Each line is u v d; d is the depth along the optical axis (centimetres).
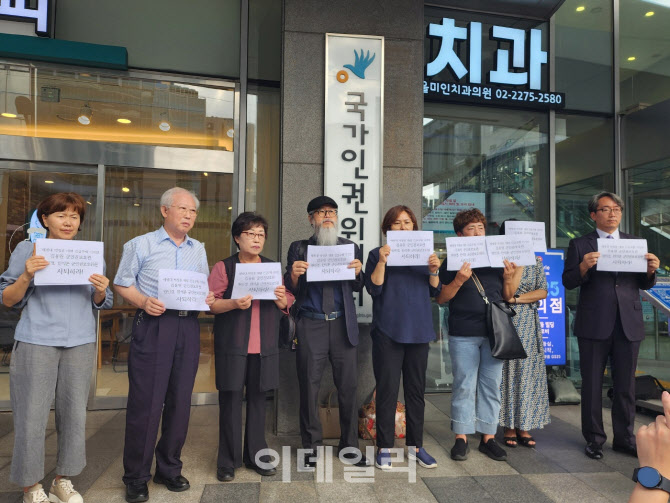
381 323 274
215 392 409
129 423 229
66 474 217
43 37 373
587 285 302
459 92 438
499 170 467
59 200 215
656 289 319
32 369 207
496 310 281
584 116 483
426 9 452
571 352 462
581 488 246
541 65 472
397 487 245
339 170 344
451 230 458
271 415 378
